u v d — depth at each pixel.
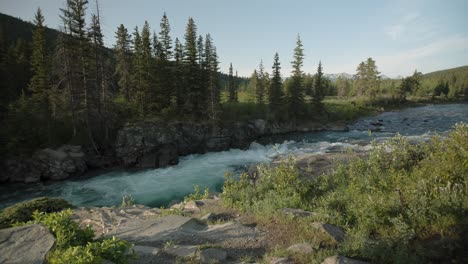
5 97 34.72
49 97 29.16
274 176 10.49
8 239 4.37
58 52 27.03
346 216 6.91
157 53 40.22
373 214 6.12
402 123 48.59
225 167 25.66
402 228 5.20
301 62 52.28
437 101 91.44
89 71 29.47
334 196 8.20
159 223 7.37
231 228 6.86
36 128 27.19
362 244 4.96
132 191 19.73
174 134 31.58
